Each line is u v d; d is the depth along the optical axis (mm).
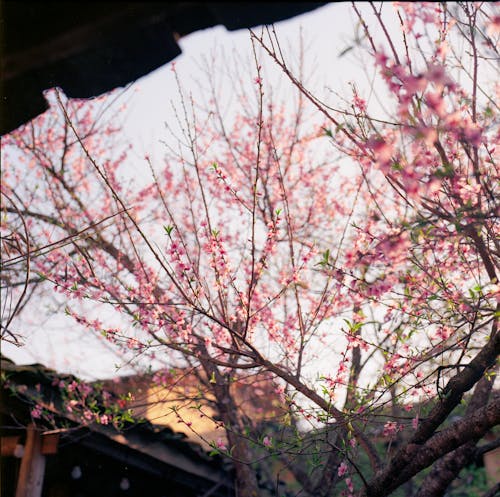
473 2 3371
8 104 2795
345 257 3629
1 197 6973
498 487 5277
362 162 3973
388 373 4383
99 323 4910
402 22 3350
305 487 6234
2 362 5723
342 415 4398
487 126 3318
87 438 6164
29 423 5871
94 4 2094
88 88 2742
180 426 8672
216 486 7836
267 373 5359
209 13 2289
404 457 4102
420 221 3258
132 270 6406
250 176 7391
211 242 4523
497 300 3617
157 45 2420
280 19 2328
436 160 3584
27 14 2150
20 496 5574
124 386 7609
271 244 4621
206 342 4480
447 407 3902
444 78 2404
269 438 4637
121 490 7645
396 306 4293
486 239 3779
